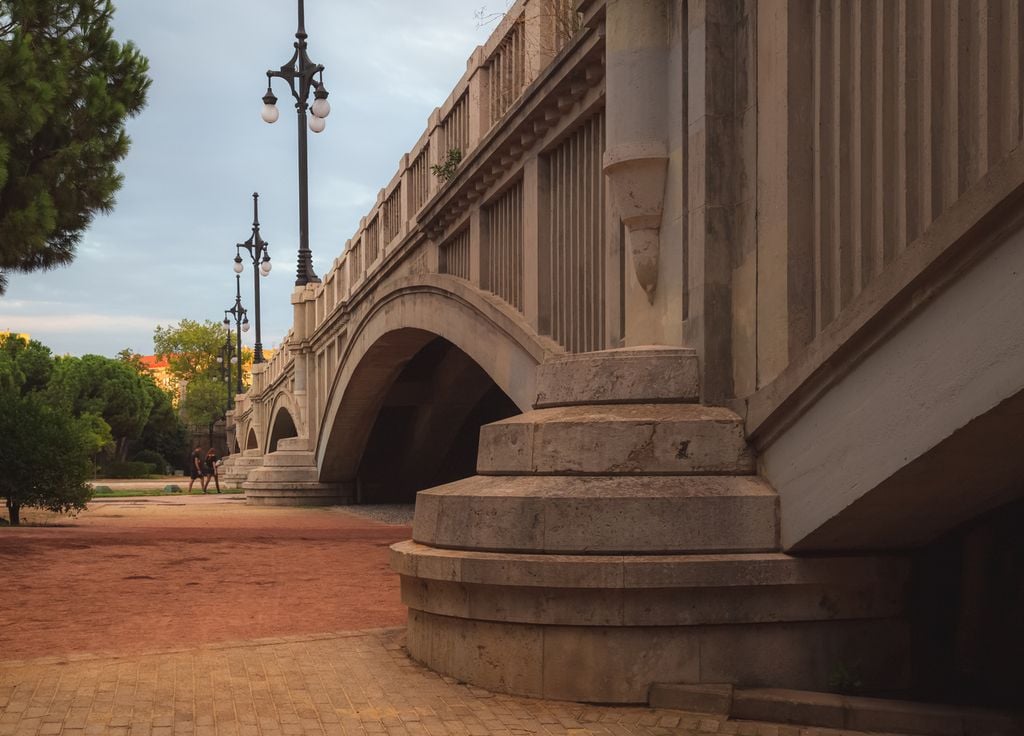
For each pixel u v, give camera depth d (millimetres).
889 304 5469
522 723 5570
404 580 7070
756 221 6961
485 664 6332
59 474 19703
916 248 5230
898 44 5934
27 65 14656
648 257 7855
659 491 6379
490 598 6297
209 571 12531
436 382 27938
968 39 5441
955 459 5508
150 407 89188
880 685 6504
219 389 107250
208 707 5684
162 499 36844
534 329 11992
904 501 5973
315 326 33031
